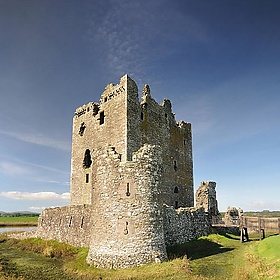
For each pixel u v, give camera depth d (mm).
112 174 20953
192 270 18484
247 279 15625
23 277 17438
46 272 19312
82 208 28000
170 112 38906
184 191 39281
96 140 33469
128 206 20031
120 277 17094
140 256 19188
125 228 19641
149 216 20172
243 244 28531
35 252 28047
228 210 43781
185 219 28844
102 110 33406
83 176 35125
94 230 21016
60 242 29984
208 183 41469
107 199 20672
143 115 32844
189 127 43250
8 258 24938
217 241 29469
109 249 19562
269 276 15055
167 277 16797
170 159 37250
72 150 37812
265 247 22781
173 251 23672
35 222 100500
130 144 29516
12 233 43875
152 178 21016
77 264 20953
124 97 30484
